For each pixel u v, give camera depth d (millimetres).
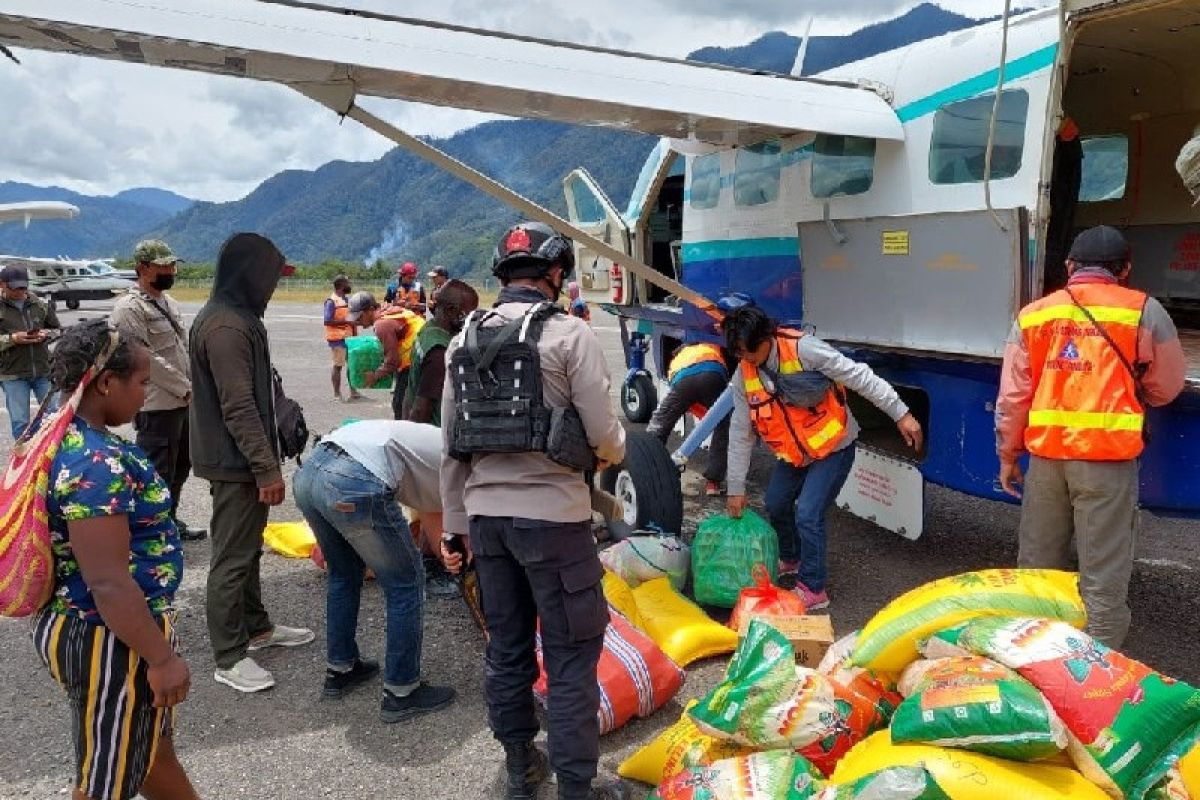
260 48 3785
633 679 3527
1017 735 2354
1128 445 3264
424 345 4824
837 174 5910
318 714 3717
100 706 2252
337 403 11461
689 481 7277
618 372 14391
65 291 37656
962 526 5992
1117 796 2355
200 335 3699
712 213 7477
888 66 5570
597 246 5070
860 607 4719
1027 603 2871
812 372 4258
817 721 2719
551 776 3232
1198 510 3803
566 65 4688
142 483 2285
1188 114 6277
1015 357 3562
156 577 2328
